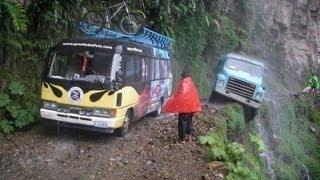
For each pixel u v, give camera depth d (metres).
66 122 9.60
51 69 9.80
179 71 20.64
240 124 15.05
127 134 10.68
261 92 16.81
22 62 11.62
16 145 9.05
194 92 9.88
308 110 31.53
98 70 9.63
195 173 8.32
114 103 9.48
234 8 28.19
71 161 8.49
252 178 8.61
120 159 8.80
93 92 9.44
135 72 10.74
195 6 21.41
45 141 9.51
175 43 20.64
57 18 12.28
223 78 16.86
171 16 20.17
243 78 16.73
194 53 22.47
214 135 10.36
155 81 12.83
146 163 8.67
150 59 12.22
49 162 8.34
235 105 16.31
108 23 12.91
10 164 8.08
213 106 15.72
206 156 9.25
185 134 10.10
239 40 27.25
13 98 10.44
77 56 9.82
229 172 8.50
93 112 9.45
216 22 23.69
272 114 24.00
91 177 7.78
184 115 9.84
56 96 9.59
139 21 13.23
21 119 9.96
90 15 14.31
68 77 9.64
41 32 12.23
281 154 22.53
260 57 31.77
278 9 34.41
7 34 10.70
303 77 36.72
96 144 9.64
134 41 11.40
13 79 10.71
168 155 9.17
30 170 7.88
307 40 38.41
